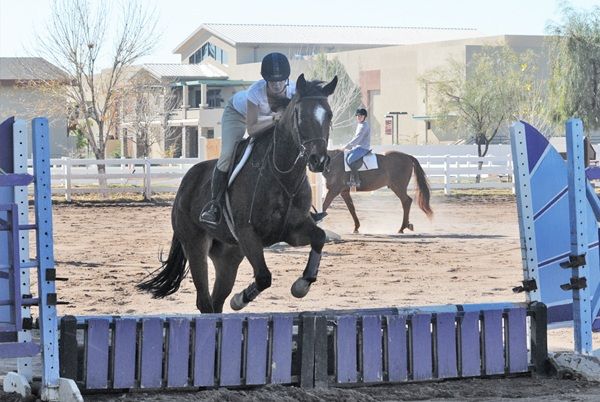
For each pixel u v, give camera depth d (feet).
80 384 26.61
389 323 28.50
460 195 119.03
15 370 30.35
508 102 185.16
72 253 63.72
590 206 31.01
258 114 32.30
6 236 25.94
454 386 28.50
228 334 27.55
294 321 28.02
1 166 26.32
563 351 31.53
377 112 258.37
